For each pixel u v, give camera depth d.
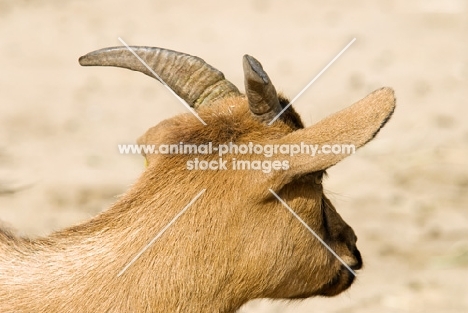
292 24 65.75
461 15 66.38
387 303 27.69
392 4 70.44
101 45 60.88
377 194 36.25
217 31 64.12
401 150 41.12
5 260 16.42
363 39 61.53
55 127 45.62
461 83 51.84
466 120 45.50
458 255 30.77
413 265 30.25
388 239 32.16
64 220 32.75
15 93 51.56
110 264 16.06
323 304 27.66
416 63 55.94
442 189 36.69
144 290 16.00
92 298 15.95
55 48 60.53
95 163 39.94
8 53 59.50
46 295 16.02
